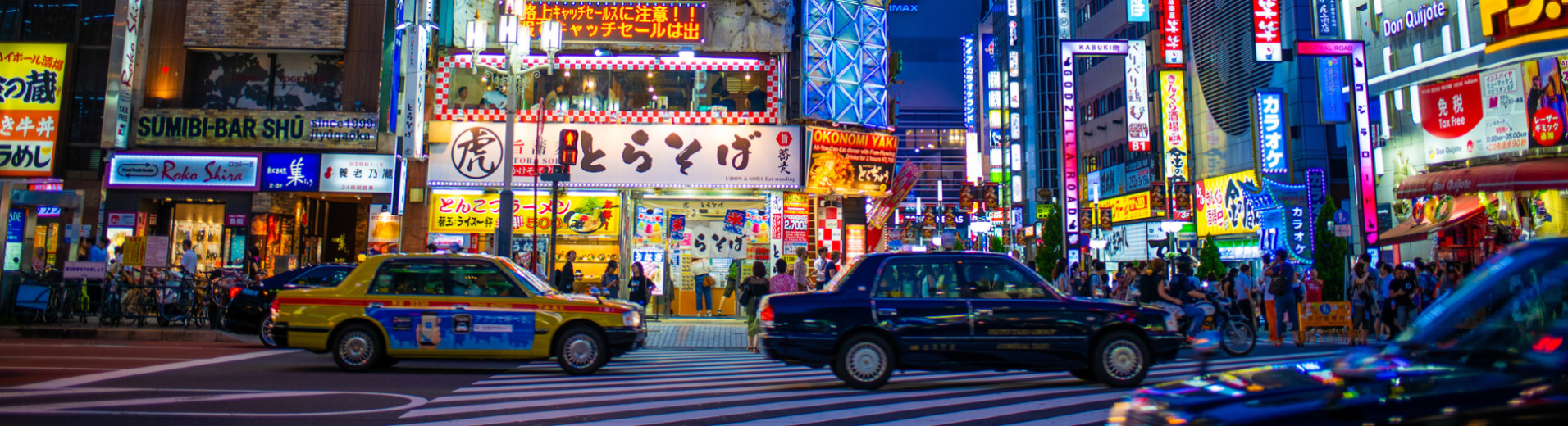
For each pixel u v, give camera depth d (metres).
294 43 21.62
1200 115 38.97
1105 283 16.97
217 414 6.43
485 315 9.81
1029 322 8.59
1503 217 24.05
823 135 21.58
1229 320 13.05
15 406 6.62
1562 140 22.44
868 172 22.22
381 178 21.28
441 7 21.53
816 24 21.73
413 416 6.52
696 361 11.86
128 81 21.30
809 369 10.62
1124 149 47.06
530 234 21.17
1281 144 32.88
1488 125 24.64
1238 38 36.12
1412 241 24.44
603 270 21.31
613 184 21.14
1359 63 22.19
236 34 21.59
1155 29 41.44
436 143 21.22
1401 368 2.61
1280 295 15.19
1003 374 10.08
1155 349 8.60
